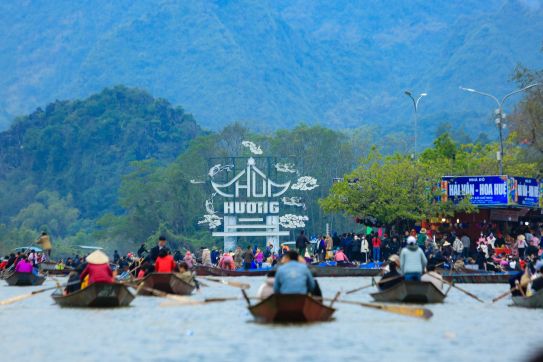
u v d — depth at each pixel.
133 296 91.81
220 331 68.56
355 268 165.75
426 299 94.88
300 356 57.28
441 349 60.66
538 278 92.25
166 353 58.59
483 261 164.38
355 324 73.44
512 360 56.38
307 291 74.00
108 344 62.78
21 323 75.75
